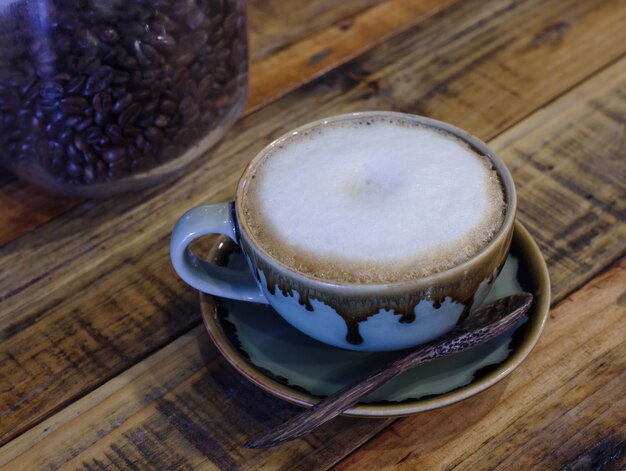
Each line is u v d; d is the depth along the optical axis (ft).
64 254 1.59
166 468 1.25
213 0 1.55
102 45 1.45
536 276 1.33
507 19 2.02
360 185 1.25
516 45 1.94
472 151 1.30
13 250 1.60
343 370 1.28
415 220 1.19
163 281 1.52
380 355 1.29
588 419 1.26
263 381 1.24
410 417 1.28
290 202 1.24
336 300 1.16
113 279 1.53
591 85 1.82
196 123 1.65
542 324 1.26
